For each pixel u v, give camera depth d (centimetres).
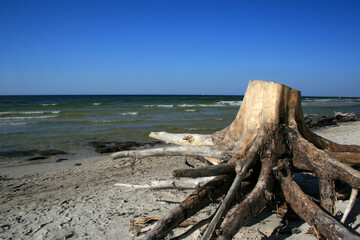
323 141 405
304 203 285
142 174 689
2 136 1410
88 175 712
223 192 307
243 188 318
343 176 299
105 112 2897
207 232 239
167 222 252
